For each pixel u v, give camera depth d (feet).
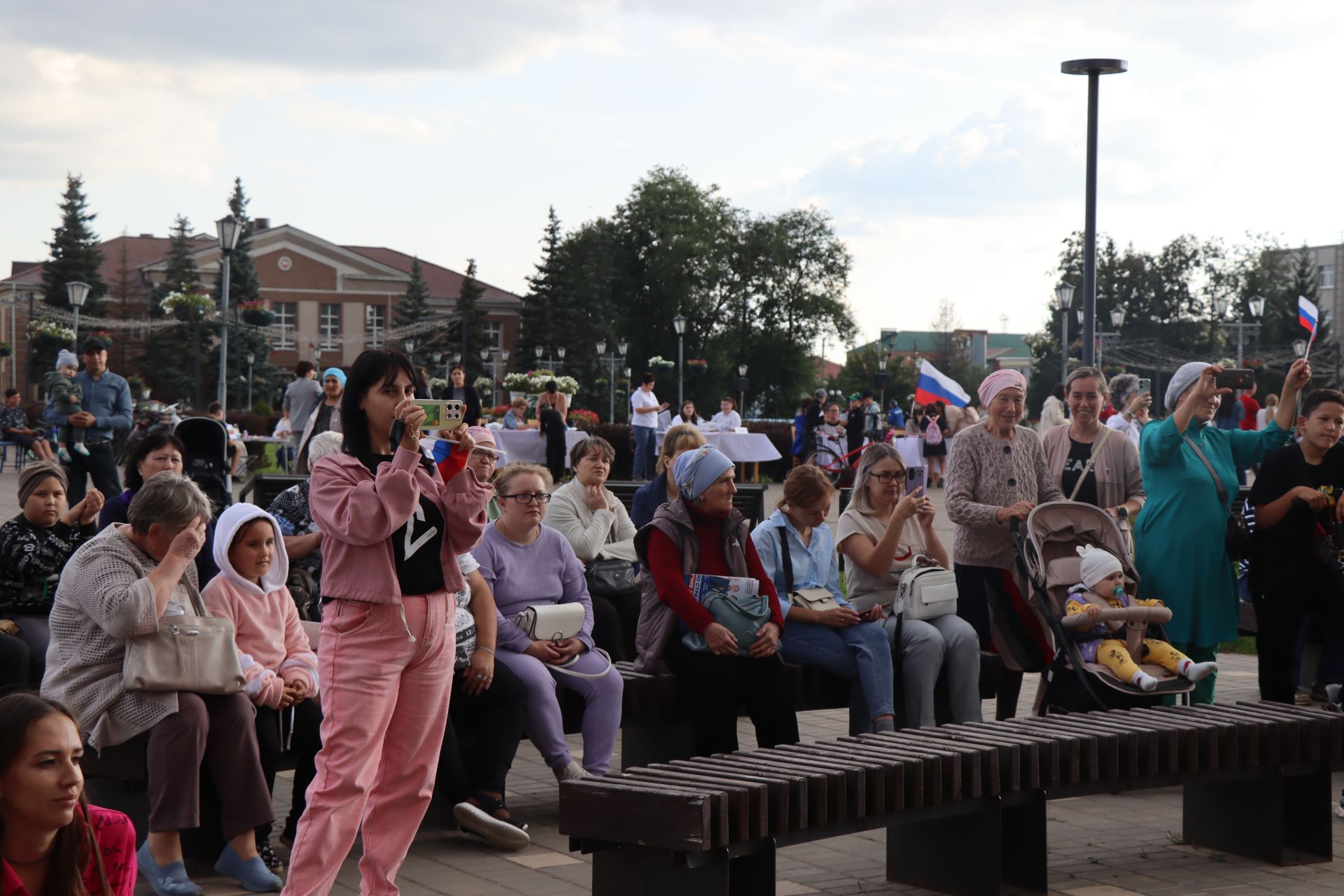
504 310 301.02
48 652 16.79
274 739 17.46
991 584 23.72
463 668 18.78
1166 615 21.91
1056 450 25.81
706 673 20.22
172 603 16.92
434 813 19.66
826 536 23.09
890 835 17.07
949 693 22.47
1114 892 16.63
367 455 13.83
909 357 288.10
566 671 19.76
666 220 266.36
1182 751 17.60
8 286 260.83
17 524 20.85
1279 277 322.14
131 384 130.41
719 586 20.30
